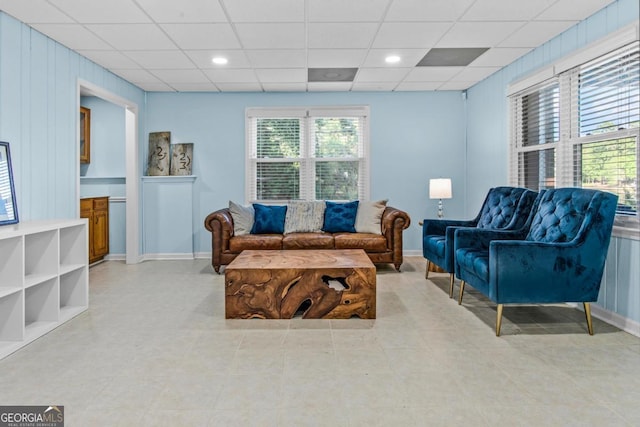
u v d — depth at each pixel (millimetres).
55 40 3541
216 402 1836
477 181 5250
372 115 5605
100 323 2922
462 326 2859
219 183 5582
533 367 2195
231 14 3068
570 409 1774
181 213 5504
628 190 2850
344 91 5559
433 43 3727
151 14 3049
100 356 2346
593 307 3094
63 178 3648
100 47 3740
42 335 2670
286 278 3025
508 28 3381
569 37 3391
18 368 2186
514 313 3152
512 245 2637
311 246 4574
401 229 4605
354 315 3055
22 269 2479
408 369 2174
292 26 3311
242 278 3021
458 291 3812
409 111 5605
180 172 5527
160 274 4586
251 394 1906
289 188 5664
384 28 3369
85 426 1648
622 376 2088
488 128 4910
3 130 2955
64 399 1863
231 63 4281
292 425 1656
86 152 5465
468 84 5258
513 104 4352
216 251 4598
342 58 4141
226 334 2711
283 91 5523
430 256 4109
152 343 2547
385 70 4590
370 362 2266
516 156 4340
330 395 1896
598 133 3109
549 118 3748
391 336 2670
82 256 3207
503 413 1744
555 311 3203
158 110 5531
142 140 5465
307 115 5590
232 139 5574
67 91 3734
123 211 5512
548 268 2645
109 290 3873
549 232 2953
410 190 5656
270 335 2691
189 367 2199
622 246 2818
